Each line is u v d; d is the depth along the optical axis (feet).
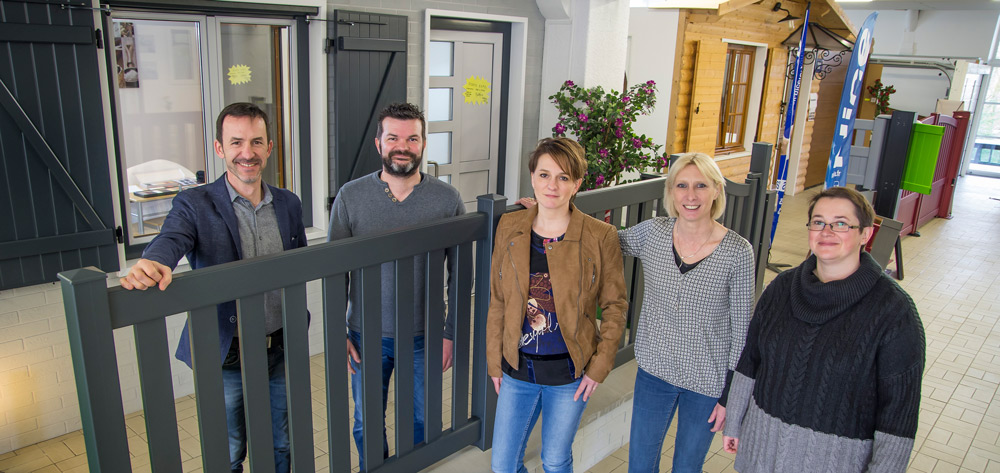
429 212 9.05
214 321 6.50
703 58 24.62
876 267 6.54
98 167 11.28
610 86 19.51
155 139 12.93
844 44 27.37
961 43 43.78
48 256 11.09
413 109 8.57
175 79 12.94
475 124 18.43
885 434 6.41
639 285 12.41
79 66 10.78
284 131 14.80
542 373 8.04
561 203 7.63
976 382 15.94
